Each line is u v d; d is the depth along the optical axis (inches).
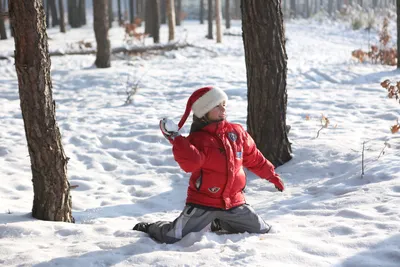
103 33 688.4
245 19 271.6
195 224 163.6
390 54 673.0
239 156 162.2
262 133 276.8
